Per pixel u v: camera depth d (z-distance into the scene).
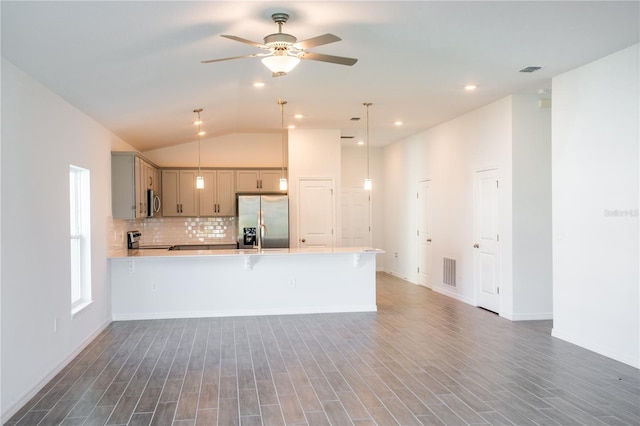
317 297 6.50
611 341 4.41
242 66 4.48
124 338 5.20
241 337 5.23
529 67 4.69
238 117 7.09
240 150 9.09
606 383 3.78
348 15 3.29
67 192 4.46
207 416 3.20
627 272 4.22
